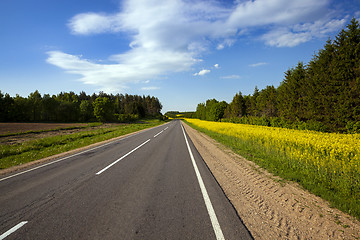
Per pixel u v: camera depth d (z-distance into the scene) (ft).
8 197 12.28
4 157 28.73
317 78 52.70
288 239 7.81
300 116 66.80
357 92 41.45
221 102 221.66
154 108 533.14
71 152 30.66
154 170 18.72
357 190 12.84
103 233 8.14
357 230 8.48
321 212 10.19
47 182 15.34
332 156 20.62
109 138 53.62
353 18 45.11
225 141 40.50
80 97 442.09
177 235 7.95
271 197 12.18
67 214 9.88
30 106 195.00
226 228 8.49
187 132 71.31
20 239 7.73
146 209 10.37
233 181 15.39
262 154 25.82
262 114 126.62
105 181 15.39
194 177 16.31
